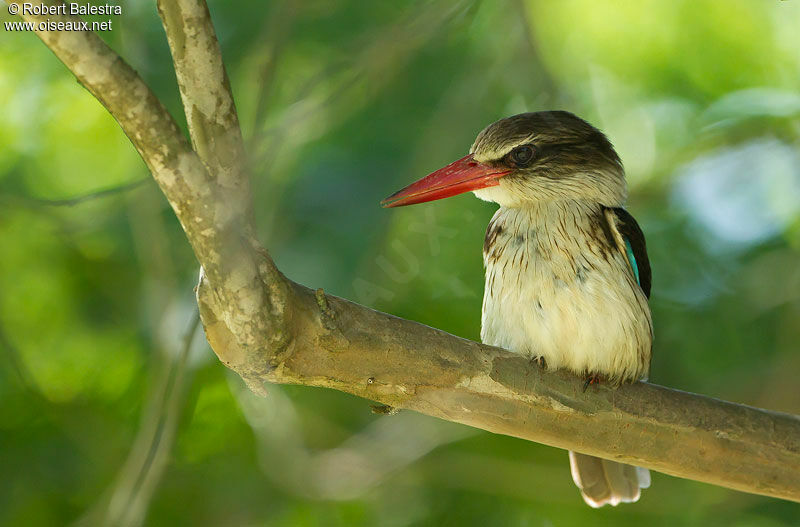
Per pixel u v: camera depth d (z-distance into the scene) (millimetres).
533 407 7172
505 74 11492
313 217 10000
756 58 12391
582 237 7977
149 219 9781
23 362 10117
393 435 11094
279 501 11242
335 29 11070
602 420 7297
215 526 11070
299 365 6418
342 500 10820
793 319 11125
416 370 6715
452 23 10773
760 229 11734
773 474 7461
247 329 5938
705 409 7410
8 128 11438
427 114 10930
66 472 10961
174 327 9633
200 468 11227
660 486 11352
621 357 7652
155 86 10320
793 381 10914
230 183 5699
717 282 11367
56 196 11258
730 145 12117
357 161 10367
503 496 11297
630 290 7906
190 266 10328
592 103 12547
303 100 9734
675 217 11758
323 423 11547
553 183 8289
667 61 12422
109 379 11508
